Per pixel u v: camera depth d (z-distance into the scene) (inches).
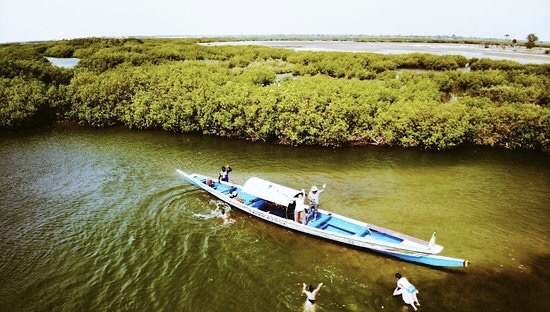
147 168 1066.1
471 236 715.4
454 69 2559.1
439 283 593.3
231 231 754.2
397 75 2306.8
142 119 1417.3
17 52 2620.6
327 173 1017.5
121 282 606.5
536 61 3063.5
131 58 2463.1
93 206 850.8
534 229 736.3
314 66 2429.9
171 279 613.6
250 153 1175.6
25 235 736.3
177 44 3998.5
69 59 3253.0
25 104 1433.3
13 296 575.8
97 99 1471.5
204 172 1031.0
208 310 548.1
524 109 1195.3
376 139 1218.0
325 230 692.7
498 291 571.8
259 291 585.6
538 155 1128.2
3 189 935.7
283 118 1223.5
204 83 1485.0
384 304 551.5
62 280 610.9
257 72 1924.2
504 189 910.4
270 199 748.6
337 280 606.9
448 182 952.3
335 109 1214.3
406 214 802.2
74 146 1256.2
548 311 531.2
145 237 732.0
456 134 1130.7
